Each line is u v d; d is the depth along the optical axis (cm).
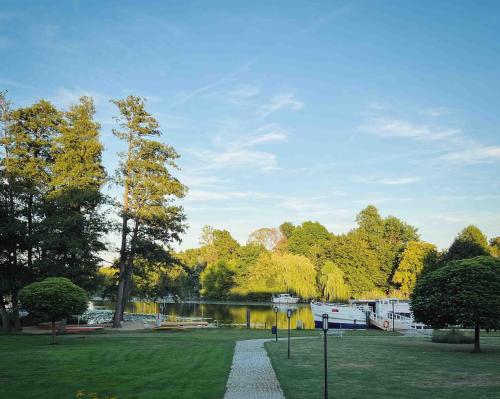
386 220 10588
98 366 1847
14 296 3753
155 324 4506
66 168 3925
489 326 2319
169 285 4497
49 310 2623
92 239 3791
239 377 1636
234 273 10244
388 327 4762
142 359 2042
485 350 2453
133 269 4244
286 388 1424
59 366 1844
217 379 1587
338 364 1917
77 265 3816
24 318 4309
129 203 4216
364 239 9806
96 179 4097
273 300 9281
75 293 2709
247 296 9788
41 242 3634
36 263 3594
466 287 2330
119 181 4131
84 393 1360
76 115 4222
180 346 2545
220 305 9169
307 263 8881
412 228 10494
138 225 4203
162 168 4247
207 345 2628
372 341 3042
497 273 2392
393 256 9319
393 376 1633
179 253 11525
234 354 2262
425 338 3406
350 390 1390
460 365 1888
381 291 9050
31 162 3838
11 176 3728
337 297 8325
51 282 2712
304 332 3950
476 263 2405
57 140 3975
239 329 4247
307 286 8731
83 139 4122
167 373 1697
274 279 9569
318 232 11575
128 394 1350
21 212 3775
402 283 8325
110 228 3978
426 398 1277
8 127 3825
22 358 2050
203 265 11081
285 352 2311
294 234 11712
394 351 2394
